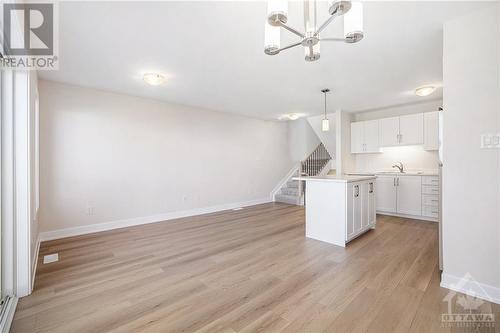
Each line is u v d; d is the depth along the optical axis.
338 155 5.42
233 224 4.27
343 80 3.48
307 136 7.17
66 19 1.97
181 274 2.32
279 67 3.02
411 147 5.04
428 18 2.01
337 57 2.74
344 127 5.48
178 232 3.76
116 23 2.04
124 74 3.21
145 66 2.96
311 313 1.69
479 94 1.90
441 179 2.28
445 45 2.06
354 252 2.87
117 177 4.05
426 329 1.53
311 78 3.42
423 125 4.54
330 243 3.20
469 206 1.95
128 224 4.15
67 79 3.37
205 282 2.15
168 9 1.87
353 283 2.12
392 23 2.09
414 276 2.24
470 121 1.94
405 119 4.77
